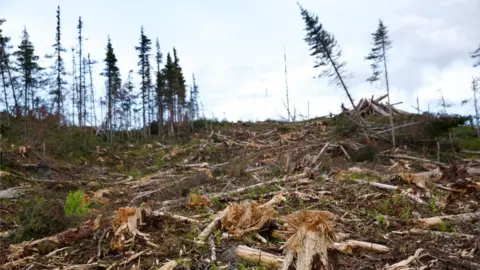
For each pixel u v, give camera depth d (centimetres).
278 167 1166
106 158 1903
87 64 3231
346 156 1470
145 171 1650
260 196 792
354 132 1852
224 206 736
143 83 3091
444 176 970
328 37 1753
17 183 1165
